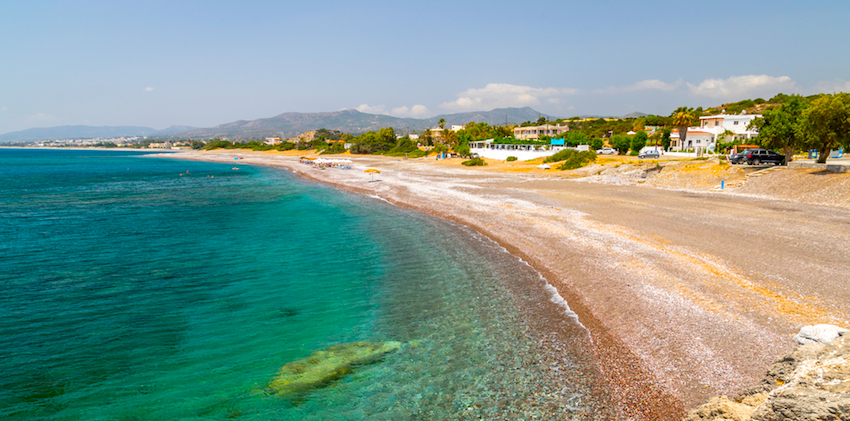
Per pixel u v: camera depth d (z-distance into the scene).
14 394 10.17
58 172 95.00
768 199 32.47
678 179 43.03
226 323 14.14
